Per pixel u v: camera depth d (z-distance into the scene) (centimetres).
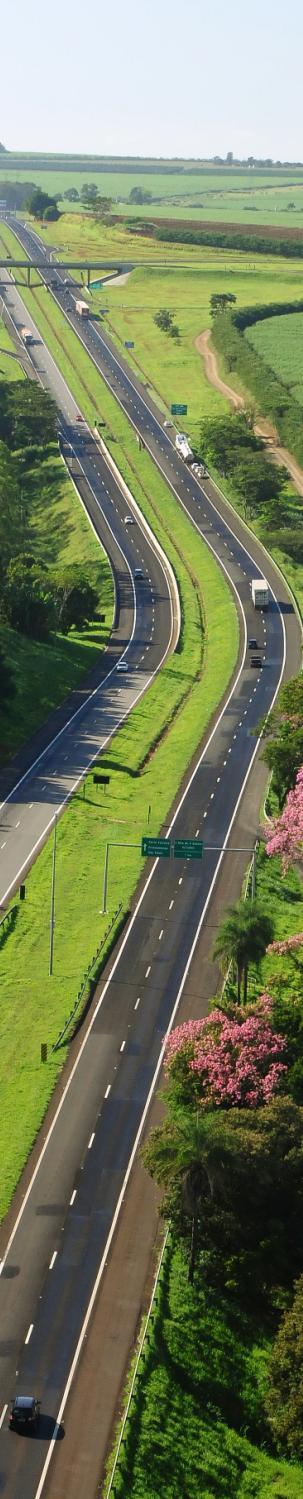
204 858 16825
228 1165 10194
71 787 18962
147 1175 11388
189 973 14325
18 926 15300
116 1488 8556
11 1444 8862
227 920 13338
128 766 19750
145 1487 8662
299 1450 9138
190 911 15612
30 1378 9356
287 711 18900
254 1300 10306
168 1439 9062
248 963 13588
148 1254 10544
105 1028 13362
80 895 16012
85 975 14212
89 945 14888
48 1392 9256
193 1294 10275
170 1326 9906
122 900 15825
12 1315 9875
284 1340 9550
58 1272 10300
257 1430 9406
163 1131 10806
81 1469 8700
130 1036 13238
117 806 18375
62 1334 9731
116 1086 12481
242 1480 8944
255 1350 9919
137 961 14562
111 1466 8738
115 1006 13725
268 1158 10381
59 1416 9081
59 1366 9469
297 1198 10581
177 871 16575
